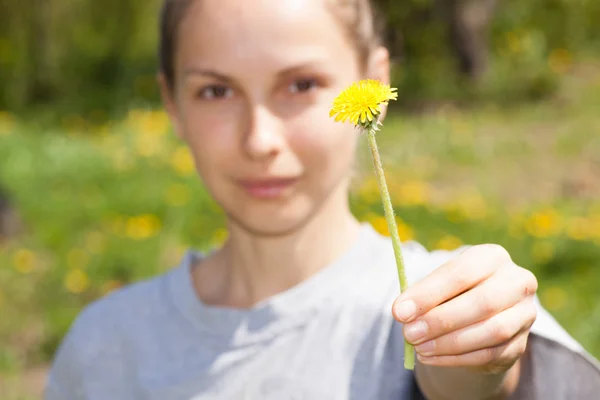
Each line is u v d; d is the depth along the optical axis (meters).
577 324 4.98
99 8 14.97
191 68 1.79
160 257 6.14
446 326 1.22
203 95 1.80
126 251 6.17
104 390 2.04
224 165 1.77
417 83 13.80
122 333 2.03
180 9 1.84
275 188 1.74
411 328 1.23
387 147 10.02
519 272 1.29
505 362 1.30
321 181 1.76
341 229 1.90
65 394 2.15
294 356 1.81
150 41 15.43
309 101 1.74
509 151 10.32
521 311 1.26
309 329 1.81
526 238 6.55
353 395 1.75
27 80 13.96
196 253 2.16
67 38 14.78
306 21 1.74
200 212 7.19
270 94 1.73
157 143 9.63
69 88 14.30
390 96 1.06
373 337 1.78
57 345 5.08
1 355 4.94
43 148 9.77
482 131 11.38
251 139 1.71
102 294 5.73
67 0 14.54
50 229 6.81
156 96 13.67
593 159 9.98
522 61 14.49
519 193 8.85
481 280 1.26
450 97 13.62
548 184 9.14
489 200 8.23
